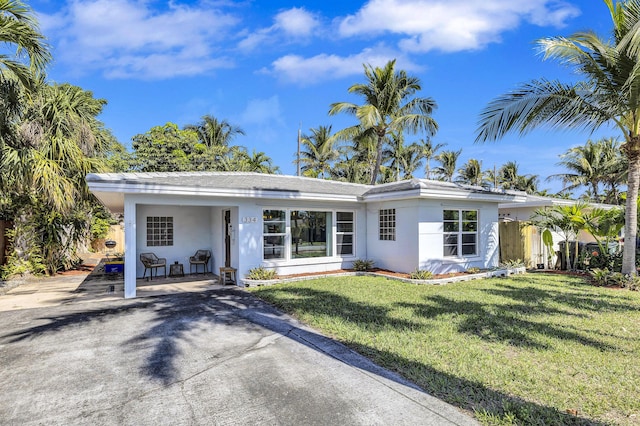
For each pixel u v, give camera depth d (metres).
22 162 9.93
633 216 10.02
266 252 11.42
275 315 7.17
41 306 8.13
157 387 4.11
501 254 14.73
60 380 4.31
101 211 20.59
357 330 5.95
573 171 29.67
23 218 12.48
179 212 12.84
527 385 3.96
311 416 3.45
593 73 9.67
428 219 11.59
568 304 7.69
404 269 11.87
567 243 13.07
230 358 4.95
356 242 13.39
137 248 12.12
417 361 4.64
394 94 20.73
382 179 34.97
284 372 4.46
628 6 9.05
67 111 11.73
